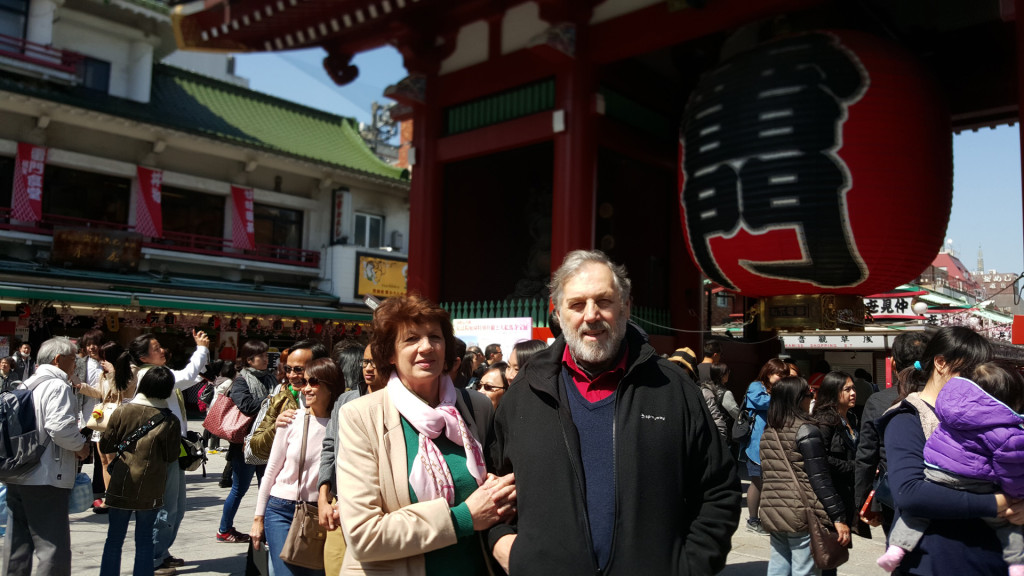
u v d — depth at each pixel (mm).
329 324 22891
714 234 10844
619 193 16500
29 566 4988
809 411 4961
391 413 2787
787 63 10211
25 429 4684
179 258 20734
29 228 18062
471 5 14242
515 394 2848
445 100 15117
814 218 9898
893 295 18297
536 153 17359
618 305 2754
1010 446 2551
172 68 24094
